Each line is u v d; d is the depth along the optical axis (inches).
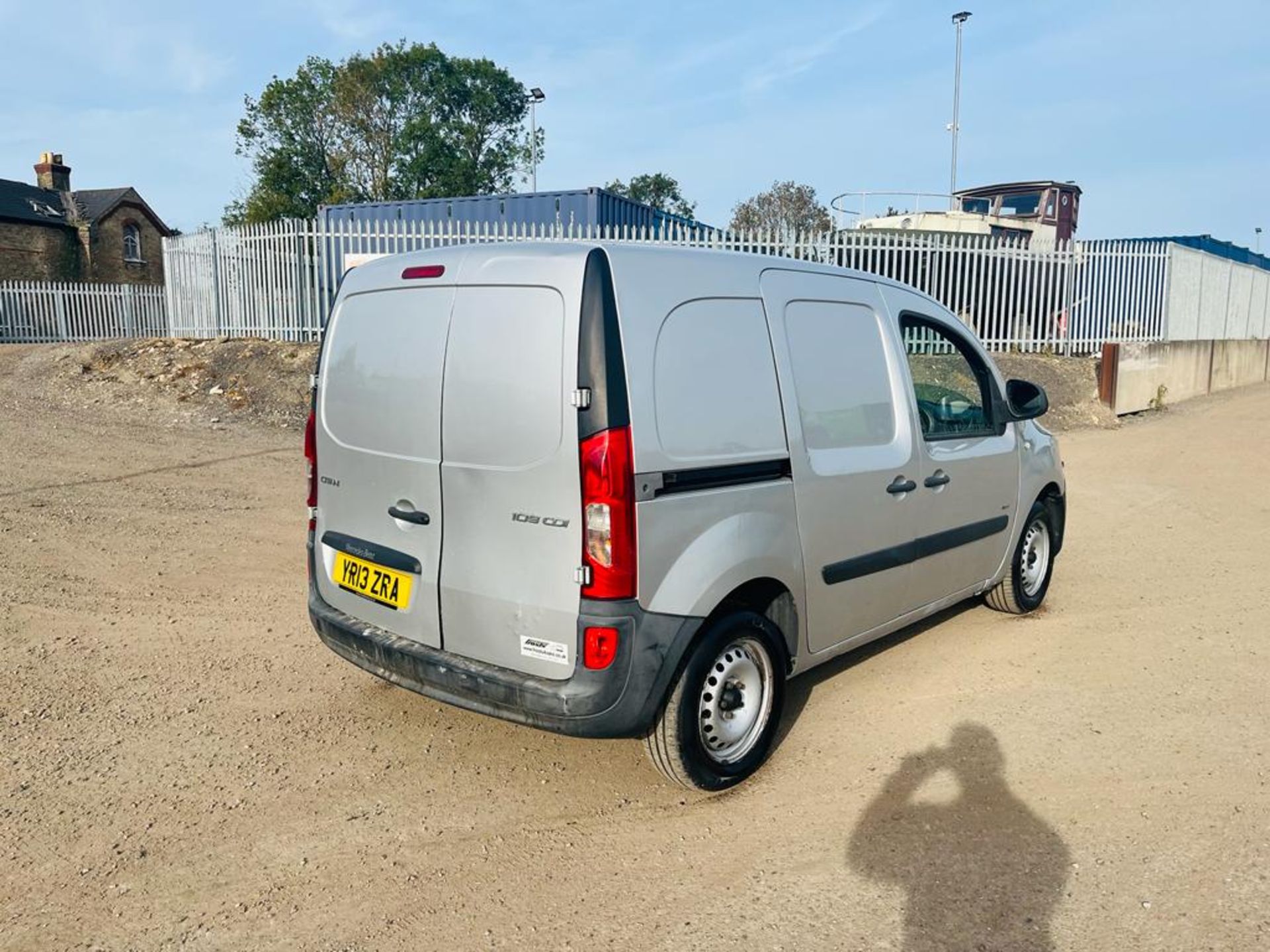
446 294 142.3
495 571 134.8
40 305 1136.8
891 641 213.0
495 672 135.0
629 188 2481.5
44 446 411.8
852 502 164.2
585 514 125.7
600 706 127.6
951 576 196.5
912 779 150.8
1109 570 271.0
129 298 1200.8
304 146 1584.6
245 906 118.3
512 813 141.3
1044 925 114.2
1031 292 685.3
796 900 119.8
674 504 132.1
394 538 149.0
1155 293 748.6
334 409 160.4
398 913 117.3
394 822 137.9
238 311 663.1
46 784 146.4
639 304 131.3
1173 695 182.2
